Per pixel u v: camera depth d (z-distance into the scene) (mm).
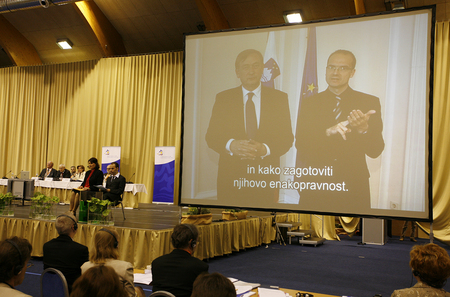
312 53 4699
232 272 4664
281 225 7426
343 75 4523
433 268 1591
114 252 2193
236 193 4914
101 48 10992
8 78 12508
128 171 11000
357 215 4320
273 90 4852
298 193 4598
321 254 6238
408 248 7109
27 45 12281
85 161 11469
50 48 12203
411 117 4199
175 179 10414
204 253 5152
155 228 4809
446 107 7820
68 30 11336
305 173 4586
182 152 5250
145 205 9875
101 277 1128
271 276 4500
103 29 10781
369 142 4336
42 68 12266
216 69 5180
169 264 2008
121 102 11219
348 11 9008
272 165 4762
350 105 4461
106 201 5020
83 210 5141
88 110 11562
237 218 6328
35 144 12188
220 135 5074
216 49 5199
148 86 11109
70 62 11984
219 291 1148
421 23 4234
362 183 4332
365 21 4477
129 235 4703
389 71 4328
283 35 4867
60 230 2545
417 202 4109
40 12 10969
